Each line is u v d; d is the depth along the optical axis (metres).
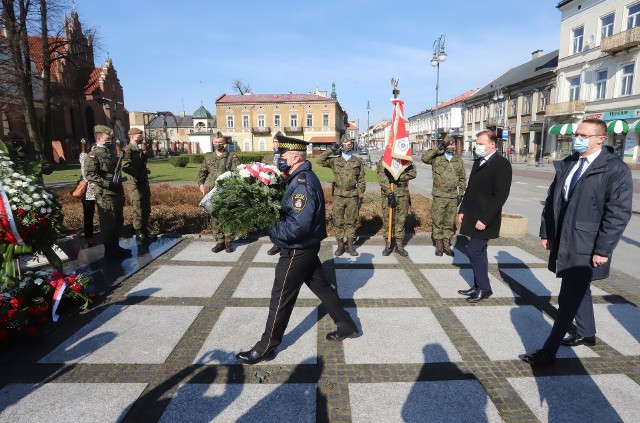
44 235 3.94
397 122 5.76
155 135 64.06
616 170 2.70
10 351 3.13
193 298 4.24
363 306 4.07
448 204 5.82
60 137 36.81
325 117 54.12
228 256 5.86
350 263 5.58
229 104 53.91
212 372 2.88
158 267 5.31
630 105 23.31
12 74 22.42
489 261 5.68
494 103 41.94
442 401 2.57
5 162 3.75
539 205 11.30
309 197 2.85
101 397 2.58
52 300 3.76
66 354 3.10
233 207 2.94
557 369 2.95
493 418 2.42
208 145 63.16
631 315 3.87
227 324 3.63
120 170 5.69
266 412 2.45
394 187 5.89
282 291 2.97
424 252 6.19
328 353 3.16
